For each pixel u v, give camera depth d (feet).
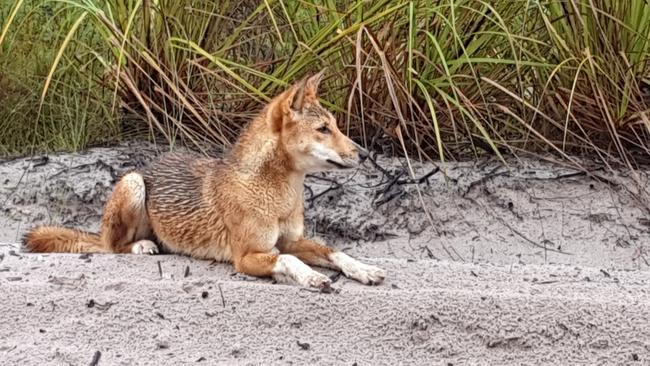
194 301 15.93
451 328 15.69
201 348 15.49
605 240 18.80
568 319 15.71
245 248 16.61
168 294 16.01
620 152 19.43
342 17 19.26
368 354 15.48
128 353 15.39
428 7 19.19
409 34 18.92
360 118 19.76
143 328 15.69
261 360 15.34
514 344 15.60
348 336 15.65
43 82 20.59
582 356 15.48
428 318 15.72
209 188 16.89
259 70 20.18
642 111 19.31
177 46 19.63
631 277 16.87
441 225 19.07
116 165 19.80
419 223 19.11
